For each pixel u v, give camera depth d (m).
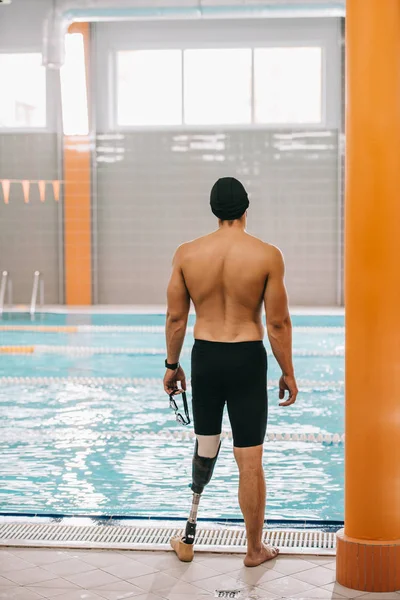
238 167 15.84
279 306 3.05
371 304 2.84
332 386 7.54
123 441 5.44
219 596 2.77
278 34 15.55
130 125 15.95
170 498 4.19
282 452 5.12
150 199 16.00
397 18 2.80
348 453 2.92
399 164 2.83
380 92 2.80
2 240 16.14
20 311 15.05
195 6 13.33
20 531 3.52
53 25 13.95
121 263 16.12
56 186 15.96
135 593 2.79
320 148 15.63
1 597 2.75
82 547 3.25
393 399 2.85
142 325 13.01
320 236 15.72
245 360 3.05
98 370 8.70
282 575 2.97
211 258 3.07
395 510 2.88
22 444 5.36
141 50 15.82
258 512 3.05
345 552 2.87
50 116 15.95
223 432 5.68
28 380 8.05
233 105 15.80
